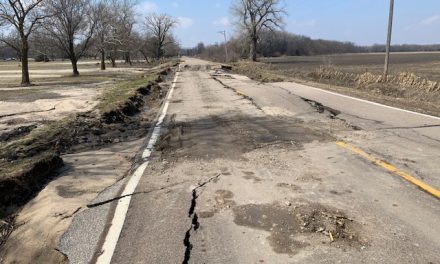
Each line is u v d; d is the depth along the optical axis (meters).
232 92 19.00
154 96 19.66
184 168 6.86
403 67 40.91
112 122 11.89
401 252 3.94
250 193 5.58
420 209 4.91
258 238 4.31
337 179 6.03
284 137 8.81
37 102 16.78
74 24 39.06
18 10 27.05
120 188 6.00
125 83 25.67
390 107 12.55
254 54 78.00
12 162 7.34
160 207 5.23
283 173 6.39
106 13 51.75
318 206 5.05
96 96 18.61
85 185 6.24
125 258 4.05
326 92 17.03
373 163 6.73
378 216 4.74
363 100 14.32
